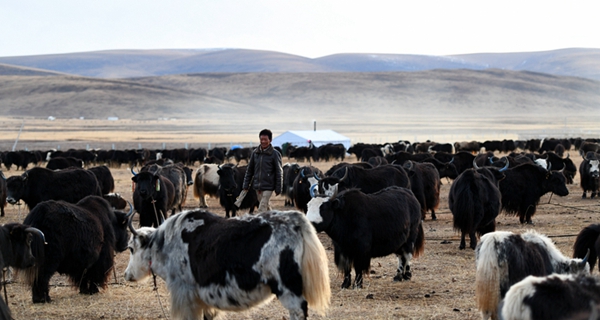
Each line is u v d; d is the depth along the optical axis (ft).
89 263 36.70
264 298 26.27
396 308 33.30
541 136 315.37
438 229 61.41
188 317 27.73
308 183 63.57
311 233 26.14
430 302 34.68
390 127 451.94
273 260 25.62
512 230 59.16
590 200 83.46
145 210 56.80
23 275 34.94
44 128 422.82
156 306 34.68
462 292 36.81
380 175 60.44
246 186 41.65
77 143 290.15
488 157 100.07
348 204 37.58
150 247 28.99
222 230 26.71
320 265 25.91
